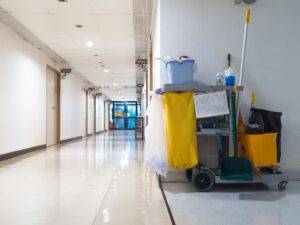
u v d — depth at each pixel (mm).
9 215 2541
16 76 7008
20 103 7230
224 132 3436
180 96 3389
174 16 4043
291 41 4070
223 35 4039
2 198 3111
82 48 8648
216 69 4020
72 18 6203
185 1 4047
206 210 2648
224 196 3160
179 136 3334
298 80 4051
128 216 2498
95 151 8117
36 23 6457
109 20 6340
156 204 2865
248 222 2318
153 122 3523
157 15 4480
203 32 4035
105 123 26625
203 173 3355
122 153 7520
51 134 10242
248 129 3486
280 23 4070
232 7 4059
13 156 6754
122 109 32031
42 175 4445
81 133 15359
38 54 8602
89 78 14922
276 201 2951
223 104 3408
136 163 5684
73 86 13391
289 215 2494
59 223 2332
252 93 3867
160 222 2342
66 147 9547
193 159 3324
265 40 4051
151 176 4348
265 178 3342
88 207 2771
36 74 8438
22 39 7398
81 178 4203
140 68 11719
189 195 3207
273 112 3664
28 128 7766
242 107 3998
